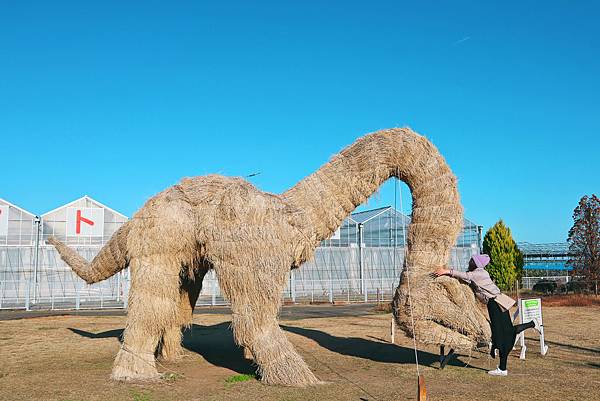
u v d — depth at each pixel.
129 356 7.41
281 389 6.60
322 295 31.05
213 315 18.98
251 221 7.14
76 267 9.74
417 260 7.50
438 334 7.20
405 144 7.65
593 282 27.48
